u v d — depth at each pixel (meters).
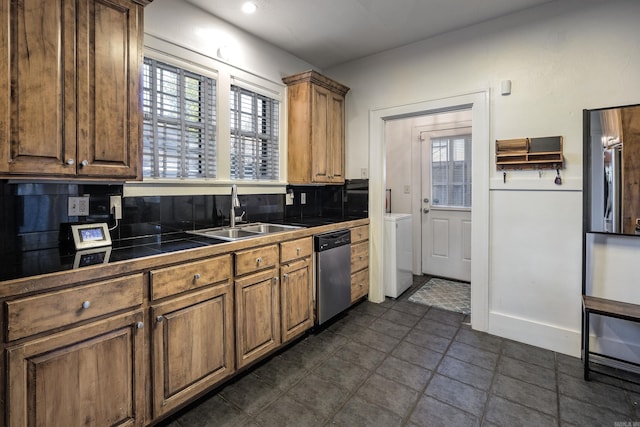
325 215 3.64
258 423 1.60
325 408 1.71
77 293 1.24
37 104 1.33
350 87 3.41
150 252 1.57
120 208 1.93
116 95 1.59
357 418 1.63
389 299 3.38
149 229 2.08
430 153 4.21
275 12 2.40
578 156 2.23
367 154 3.32
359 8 2.37
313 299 2.55
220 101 2.47
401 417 1.64
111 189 1.90
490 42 2.55
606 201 2.14
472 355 2.26
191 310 1.65
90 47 1.49
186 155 2.28
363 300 3.38
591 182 2.18
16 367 1.10
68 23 1.42
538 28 2.35
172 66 2.18
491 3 2.31
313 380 1.96
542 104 2.35
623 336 2.11
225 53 2.48
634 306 1.97
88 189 1.80
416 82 2.94
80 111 1.46
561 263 2.31
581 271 2.24
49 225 1.67
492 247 2.58
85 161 1.48
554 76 2.30
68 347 1.22
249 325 1.97
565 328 2.31
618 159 2.09
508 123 2.48
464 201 4.01
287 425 1.59
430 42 2.85
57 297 1.19
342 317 2.92
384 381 1.95
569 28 2.24
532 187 2.40
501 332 2.55
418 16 2.49
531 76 2.38
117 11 1.59
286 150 3.11
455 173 4.05
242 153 2.72
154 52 2.05
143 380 1.46
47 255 1.49
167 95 2.16
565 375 2.02
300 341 2.46
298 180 3.03
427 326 2.73
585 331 1.97
